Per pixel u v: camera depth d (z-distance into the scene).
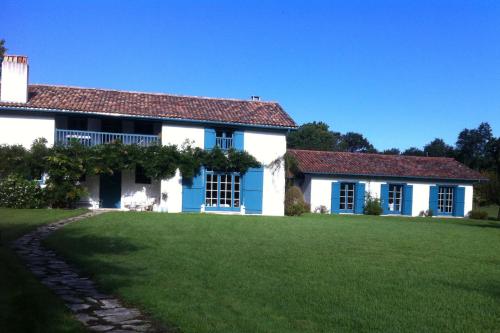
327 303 6.89
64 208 22.22
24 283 7.07
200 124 24.72
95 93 25.33
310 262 10.14
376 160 35.28
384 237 15.52
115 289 7.27
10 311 5.64
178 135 24.47
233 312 6.30
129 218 17.73
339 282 8.29
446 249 13.18
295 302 6.89
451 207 35.12
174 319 5.89
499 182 34.47
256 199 25.50
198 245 12.01
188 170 24.11
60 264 9.22
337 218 25.47
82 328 5.39
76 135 23.52
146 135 24.55
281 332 5.56
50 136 22.72
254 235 14.51
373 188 33.12
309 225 18.69
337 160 34.16
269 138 25.80
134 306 6.54
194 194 24.61
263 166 25.64
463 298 7.43
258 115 26.17
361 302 7.02
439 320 6.23
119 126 24.88
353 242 13.82
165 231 14.45
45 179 22.23
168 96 26.97
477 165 67.88
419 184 34.06
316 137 73.81
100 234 13.29
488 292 7.89
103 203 24.11
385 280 8.58
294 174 33.84
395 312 6.55
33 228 13.96
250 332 5.51
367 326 5.89
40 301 6.16
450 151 81.62
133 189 24.45
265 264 9.73
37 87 24.75
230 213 24.94
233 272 8.82
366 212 32.56
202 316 6.05
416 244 14.01
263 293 7.35
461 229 20.59
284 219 21.27
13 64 22.30
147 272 8.62
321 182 32.19
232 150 24.91
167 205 24.20
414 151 87.06
